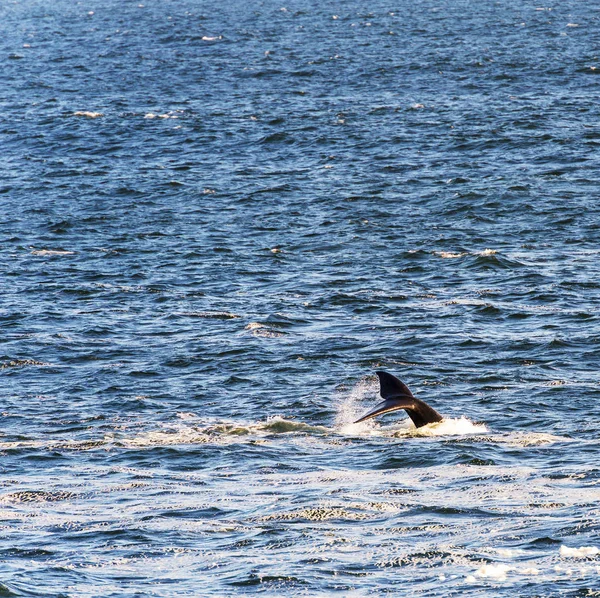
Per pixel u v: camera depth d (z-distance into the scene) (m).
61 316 137.00
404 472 76.12
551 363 114.31
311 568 52.72
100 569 54.38
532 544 54.97
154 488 73.56
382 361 116.44
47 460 83.81
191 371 114.75
